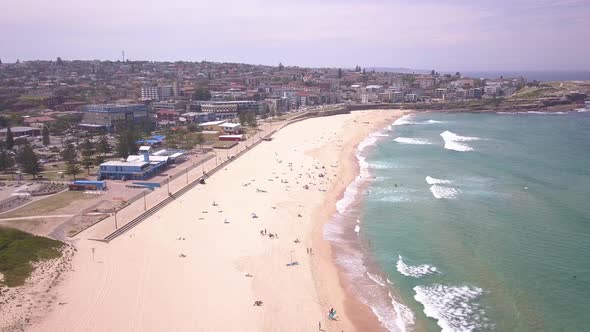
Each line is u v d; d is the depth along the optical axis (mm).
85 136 168125
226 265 66688
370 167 132500
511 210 91562
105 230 77250
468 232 80688
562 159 139375
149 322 51312
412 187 110000
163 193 100938
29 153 116750
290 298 58375
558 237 77438
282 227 83375
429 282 63531
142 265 65500
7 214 84312
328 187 111812
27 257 63875
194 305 55375
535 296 58906
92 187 103062
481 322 53594
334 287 62125
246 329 51000
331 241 78000
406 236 79938
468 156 146125
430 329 52594
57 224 79188
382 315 55469
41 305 53219
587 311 55250
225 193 105000
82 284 59094
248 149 161250
